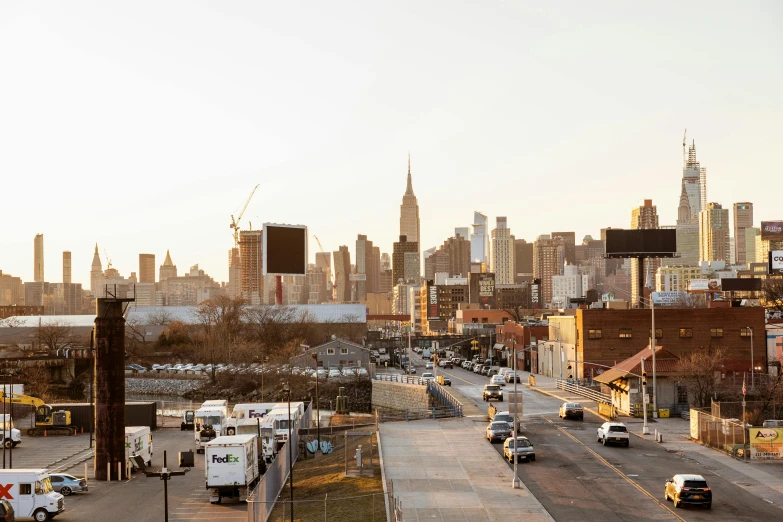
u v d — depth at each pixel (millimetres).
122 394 68562
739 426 63469
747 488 51812
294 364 164875
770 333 125125
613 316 120438
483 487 52500
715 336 116938
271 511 49156
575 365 125000
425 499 49375
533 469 58125
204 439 79688
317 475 60281
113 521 51781
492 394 103438
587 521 43844
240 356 187500
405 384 128500
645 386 77812
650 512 45625
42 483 51844
